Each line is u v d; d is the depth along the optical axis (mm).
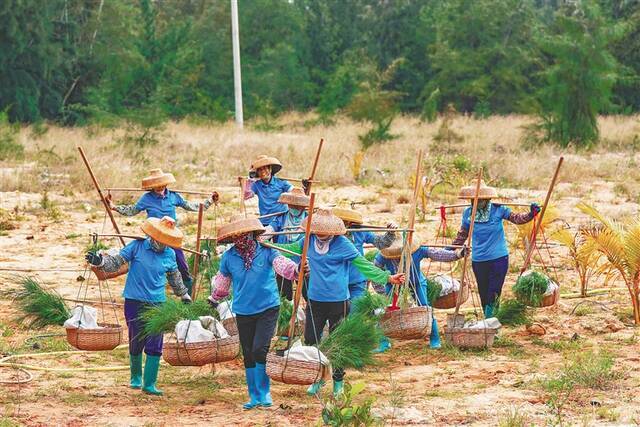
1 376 20594
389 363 21859
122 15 109938
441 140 72812
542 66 113625
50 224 40531
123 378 20781
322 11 133500
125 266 23469
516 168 56000
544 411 17391
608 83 73062
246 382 20281
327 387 19969
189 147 68938
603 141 74562
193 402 18766
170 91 109625
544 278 24188
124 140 69250
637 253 24859
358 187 52219
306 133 84500
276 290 18391
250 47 127438
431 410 17609
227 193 49469
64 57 104688
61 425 16922
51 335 23922
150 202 25984
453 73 115250
